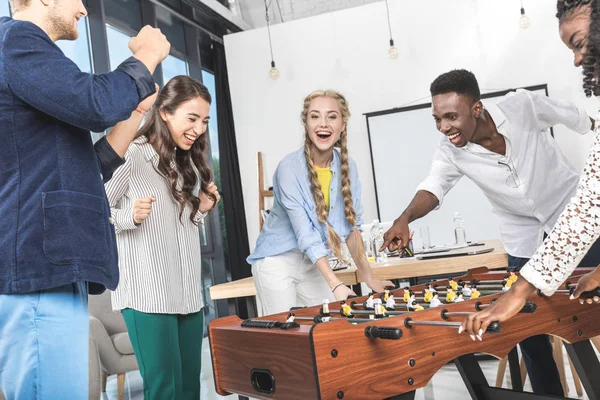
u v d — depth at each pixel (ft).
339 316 7.07
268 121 25.34
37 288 5.00
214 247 26.09
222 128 25.55
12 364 5.14
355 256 9.77
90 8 19.29
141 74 5.59
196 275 8.82
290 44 25.08
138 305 7.98
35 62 5.00
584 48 5.35
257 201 25.40
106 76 5.34
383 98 24.16
